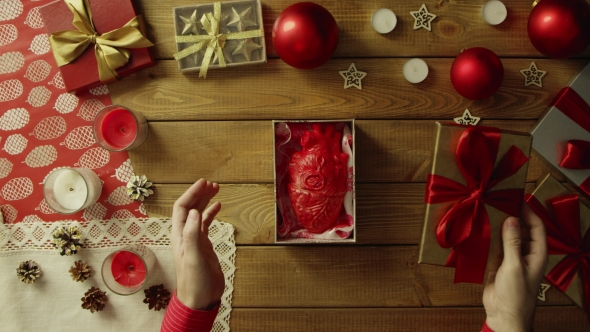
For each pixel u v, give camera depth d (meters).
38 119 0.97
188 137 0.96
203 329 0.75
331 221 0.90
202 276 0.73
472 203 0.80
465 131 0.79
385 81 0.95
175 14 0.92
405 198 0.96
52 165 0.97
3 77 0.97
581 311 0.95
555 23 0.85
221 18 0.93
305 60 0.87
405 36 0.94
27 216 0.97
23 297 0.98
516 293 0.75
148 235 0.97
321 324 0.97
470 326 0.96
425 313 0.96
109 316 0.98
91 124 0.97
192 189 0.79
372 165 0.95
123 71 0.94
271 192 0.96
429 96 0.95
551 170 0.94
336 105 0.95
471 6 0.94
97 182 0.95
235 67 0.95
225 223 0.96
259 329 0.97
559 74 0.94
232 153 0.96
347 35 0.94
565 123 0.93
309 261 0.96
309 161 0.88
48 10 0.94
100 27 0.93
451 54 0.95
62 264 0.97
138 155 0.96
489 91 0.88
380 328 0.97
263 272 0.97
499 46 0.94
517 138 0.80
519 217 0.80
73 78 0.94
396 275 0.96
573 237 0.91
